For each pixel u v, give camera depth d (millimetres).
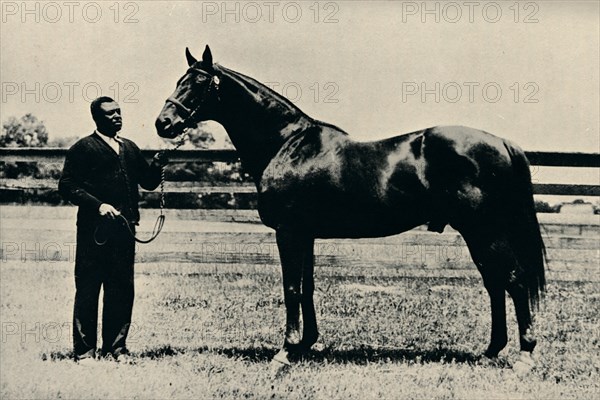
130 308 4484
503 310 4281
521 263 4188
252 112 4438
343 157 4262
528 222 4129
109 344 4465
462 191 4043
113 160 4371
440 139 4133
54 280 6613
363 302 5797
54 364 4406
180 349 4664
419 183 4129
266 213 4355
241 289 6152
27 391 4020
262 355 4539
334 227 4297
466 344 4805
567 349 4711
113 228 4371
